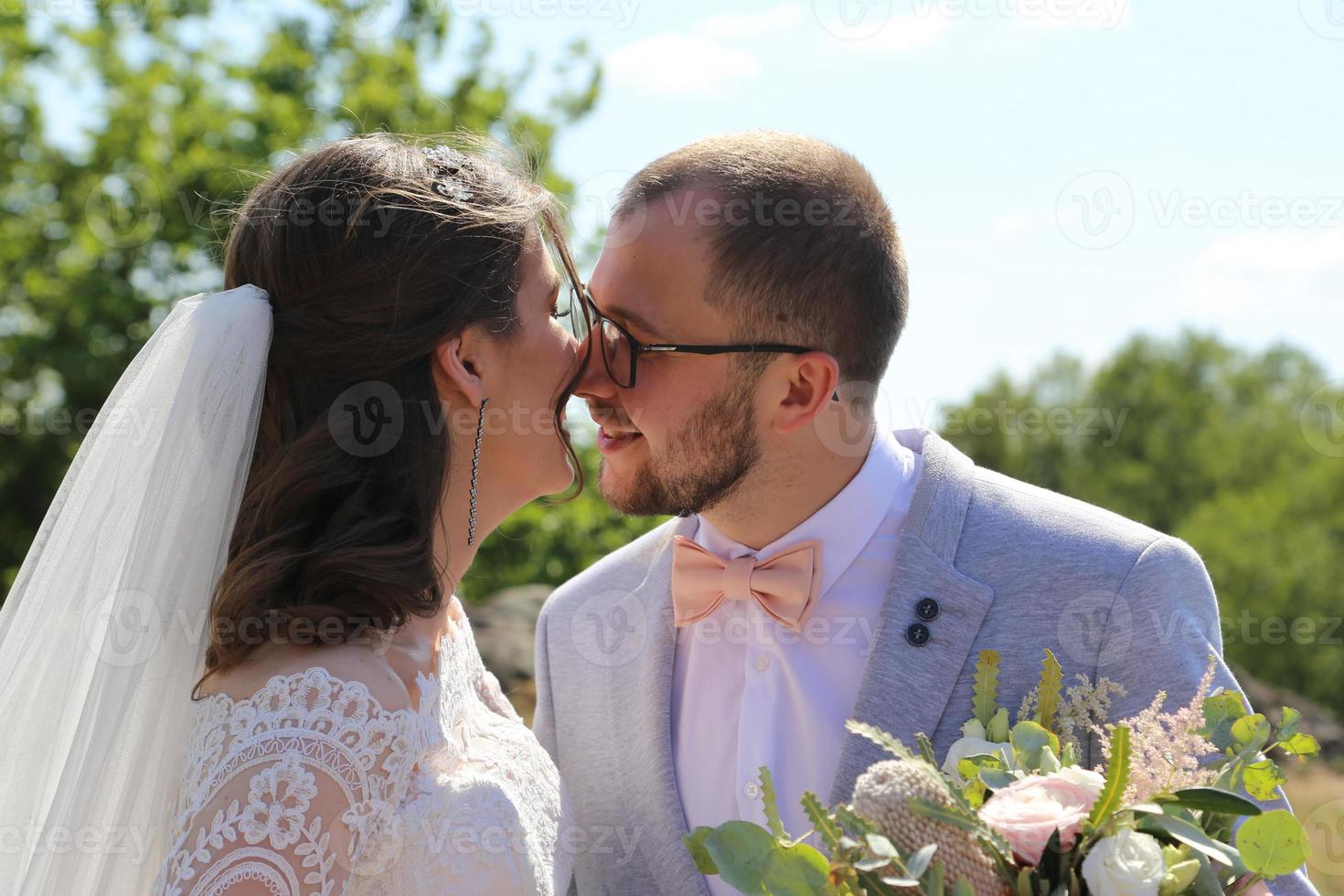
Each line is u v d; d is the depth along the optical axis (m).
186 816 1.53
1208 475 21.47
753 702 2.16
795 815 2.13
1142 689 1.96
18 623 1.80
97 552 1.78
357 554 1.68
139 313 11.06
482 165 1.94
